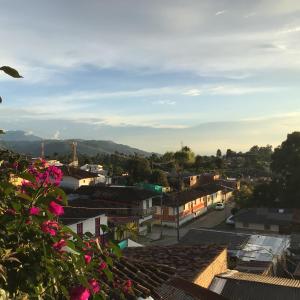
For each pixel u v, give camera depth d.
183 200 48.28
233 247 25.20
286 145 53.41
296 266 24.50
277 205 52.41
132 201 39.69
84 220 22.58
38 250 2.75
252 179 88.25
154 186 50.97
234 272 13.63
